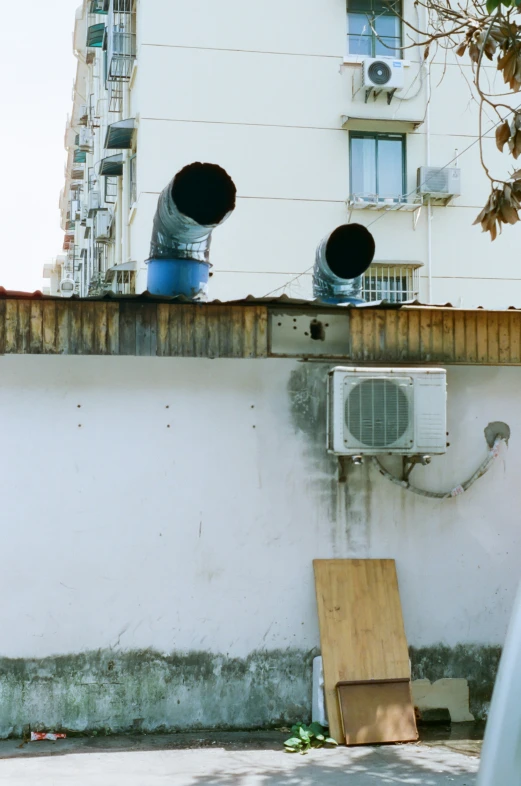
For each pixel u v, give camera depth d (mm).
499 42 6727
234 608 6801
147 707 6641
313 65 17312
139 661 6641
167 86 16688
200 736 6590
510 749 2537
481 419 7305
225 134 16859
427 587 7117
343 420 6676
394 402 6730
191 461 6809
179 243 7410
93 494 6645
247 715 6777
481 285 17719
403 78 17375
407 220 17531
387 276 17484
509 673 2602
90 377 6695
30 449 6574
